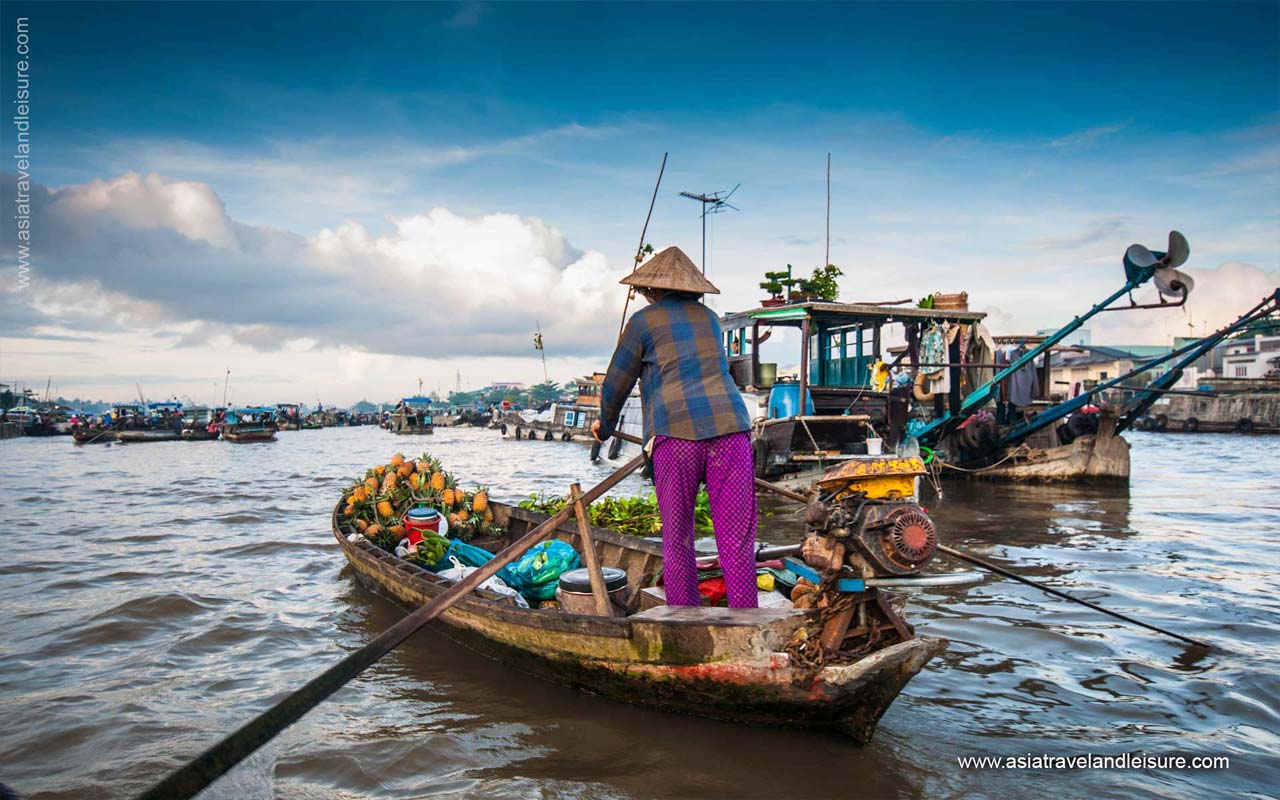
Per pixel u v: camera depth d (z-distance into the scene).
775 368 16.27
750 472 3.78
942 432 16.17
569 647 4.00
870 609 3.39
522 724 3.78
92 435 45.34
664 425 3.76
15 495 15.05
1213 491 13.89
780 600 4.16
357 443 45.34
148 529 10.47
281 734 3.70
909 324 15.34
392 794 3.09
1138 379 44.75
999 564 7.30
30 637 5.36
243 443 45.34
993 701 3.94
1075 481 15.11
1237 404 38.88
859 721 3.38
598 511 7.93
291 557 8.35
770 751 3.40
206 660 4.88
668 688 3.70
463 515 7.48
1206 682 4.14
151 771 3.37
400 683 4.42
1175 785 3.03
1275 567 7.12
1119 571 6.95
